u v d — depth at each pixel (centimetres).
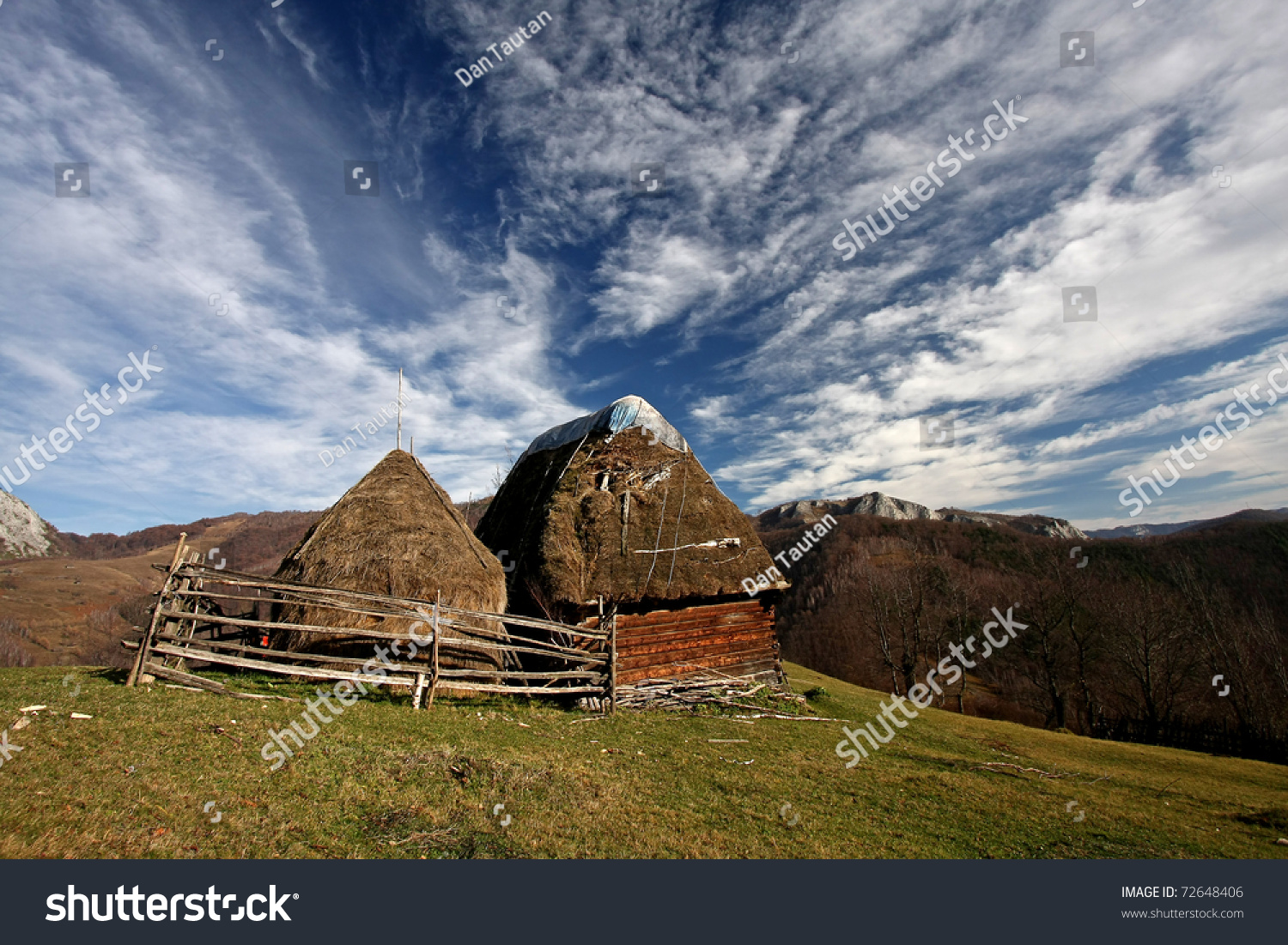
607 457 1798
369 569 1071
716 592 1513
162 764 557
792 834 639
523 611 1458
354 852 476
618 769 773
